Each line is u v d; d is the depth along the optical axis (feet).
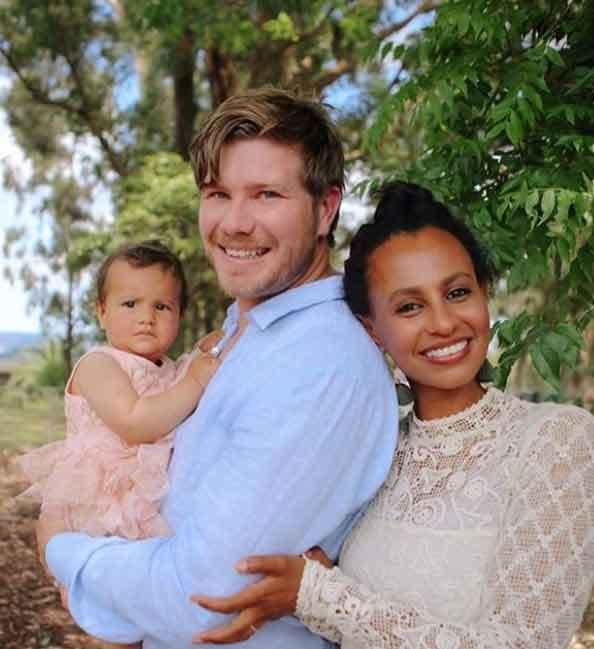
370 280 5.63
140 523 6.18
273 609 5.20
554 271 8.68
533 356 7.63
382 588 5.34
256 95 5.74
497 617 4.84
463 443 5.45
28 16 30.89
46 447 6.85
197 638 5.24
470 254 5.63
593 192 7.71
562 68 8.72
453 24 8.75
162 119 34.24
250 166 5.58
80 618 5.78
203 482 5.44
